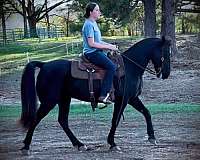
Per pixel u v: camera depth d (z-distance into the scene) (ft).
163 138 26.78
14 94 53.31
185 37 104.68
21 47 100.07
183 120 32.86
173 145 24.98
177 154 22.91
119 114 24.61
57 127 31.35
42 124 32.50
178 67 71.10
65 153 23.82
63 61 24.90
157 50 25.71
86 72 24.29
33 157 23.07
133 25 118.32
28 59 79.71
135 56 25.34
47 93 24.32
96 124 32.22
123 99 24.61
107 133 28.91
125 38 108.06
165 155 22.79
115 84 24.41
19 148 25.20
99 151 24.13
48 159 22.59
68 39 119.24
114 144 24.25
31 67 24.34
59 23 161.79
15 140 27.43
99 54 24.12
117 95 24.53
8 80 64.28
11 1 136.56
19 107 42.78
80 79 24.27
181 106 40.11
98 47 23.98
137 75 25.23
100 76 24.20
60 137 27.99
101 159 22.40
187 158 22.06
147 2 82.89
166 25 78.54
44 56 85.71
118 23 77.97
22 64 78.69
